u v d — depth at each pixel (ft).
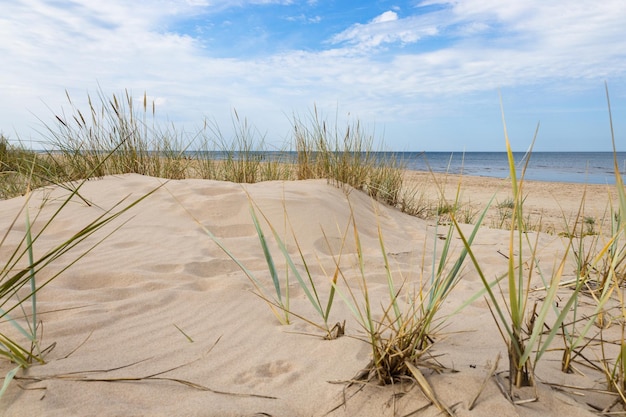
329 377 4.70
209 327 6.30
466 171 93.61
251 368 5.04
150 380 4.64
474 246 12.96
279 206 12.54
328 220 12.39
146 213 12.26
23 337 5.56
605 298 4.53
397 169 19.69
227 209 12.53
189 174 19.65
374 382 4.40
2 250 9.28
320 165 18.56
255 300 7.39
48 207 12.42
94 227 4.80
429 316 4.71
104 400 4.19
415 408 3.94
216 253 9.89
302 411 4.17
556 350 5.18
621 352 4.19
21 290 7.16
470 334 6.04
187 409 4.06
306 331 6.10
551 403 3.89
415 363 4.42
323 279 8.93
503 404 3.79
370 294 8.07
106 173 16.93
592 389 4.31
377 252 11.32
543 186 45.32
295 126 19.16
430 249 12.34
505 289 8.70
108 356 5.23
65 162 16.90
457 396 3.95
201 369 5.01
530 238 14.47
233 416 4.02
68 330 5.86
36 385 4.32
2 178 17.28
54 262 8.56
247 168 19.45
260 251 10.32
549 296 3.91
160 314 6.71
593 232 16.34
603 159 217.56
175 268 8.74
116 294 7.39
